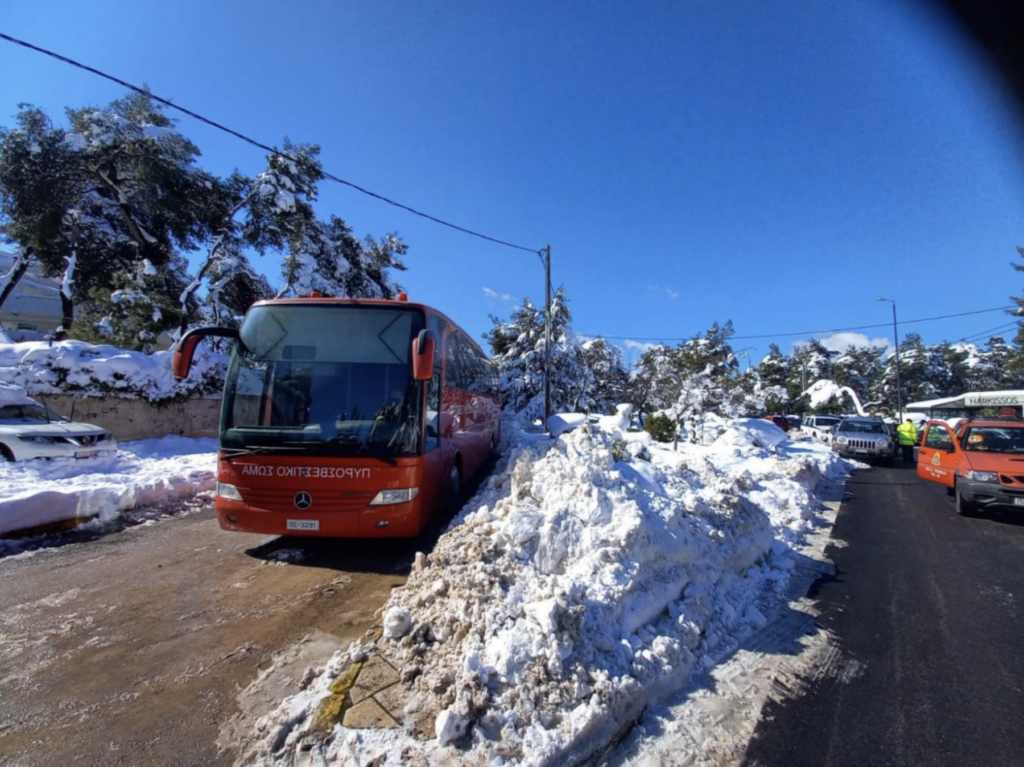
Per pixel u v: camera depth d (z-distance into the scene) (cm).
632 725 296
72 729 284
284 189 1962
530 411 2312
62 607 437
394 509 530
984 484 848
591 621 334
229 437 542
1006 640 422
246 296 2242
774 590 513
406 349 579
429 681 301
